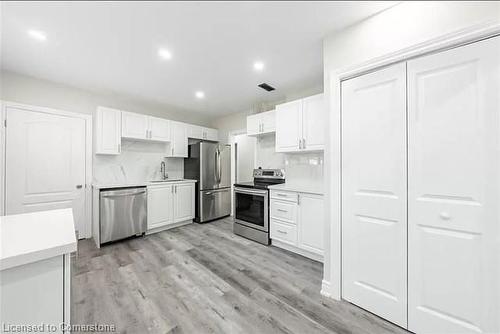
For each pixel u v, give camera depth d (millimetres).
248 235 3225
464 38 1175
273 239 2924
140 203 3264
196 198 4234
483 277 1146
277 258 2531
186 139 4301
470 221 1181
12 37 1808
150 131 3703
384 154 1489
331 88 1751
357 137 1624
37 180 2756
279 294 1800
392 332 1384
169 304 1653
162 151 4172
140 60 2240
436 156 1285
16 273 697
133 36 1807
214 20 1605
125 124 3406
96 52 2068
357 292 1635
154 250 2752
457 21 1196
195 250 2762
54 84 2893
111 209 2938
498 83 1100
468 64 1180
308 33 1767
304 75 2674
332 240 1750
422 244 1341
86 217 3154
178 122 4160
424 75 1323
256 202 3141
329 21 1606
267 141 3898
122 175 3604
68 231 929
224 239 3209
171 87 3059
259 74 2643
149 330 1388
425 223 1324
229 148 4707
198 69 2479
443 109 1258
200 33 1771
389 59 1436
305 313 1562
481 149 1148
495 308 1114
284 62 2314
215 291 1834
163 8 1472
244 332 1375
